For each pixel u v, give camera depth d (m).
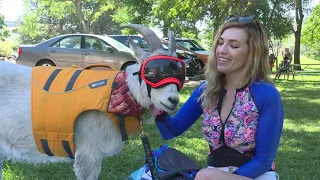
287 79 18.78
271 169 2.60
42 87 3.05
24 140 3.12
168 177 2.77
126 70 3.00
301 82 17.64
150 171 2.71
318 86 15.78
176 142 5.87
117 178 4.34
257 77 2.44
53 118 2.95
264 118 2.37
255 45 2.38
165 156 3.01
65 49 12.17
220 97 2.52
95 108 2.88
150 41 2.81
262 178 2.52
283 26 21.44
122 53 11.92
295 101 11.12
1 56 18.67
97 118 2.96
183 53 15.27
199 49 17.59
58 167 4.59
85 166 3.04
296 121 8.08
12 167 4.53
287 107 9.97
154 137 6.04
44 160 3.27
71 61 12.09
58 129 2.95
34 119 2.99
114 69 3.20
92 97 2.91
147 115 3.13
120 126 2.94
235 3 20.47
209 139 2.58
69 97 2.95
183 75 2.73
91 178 3.07
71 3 41.19
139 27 2.85
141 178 2.86
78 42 12.27
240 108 2.41
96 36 12.24
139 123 3.02
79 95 2.95
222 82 2.55
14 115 3.09
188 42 17.64
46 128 2.97
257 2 19.31
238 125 2.41
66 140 2.97
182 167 2.93
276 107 2.37
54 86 3.04
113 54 11.93
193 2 22.53
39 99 3.00
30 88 3.14
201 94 2.71
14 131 3.11
